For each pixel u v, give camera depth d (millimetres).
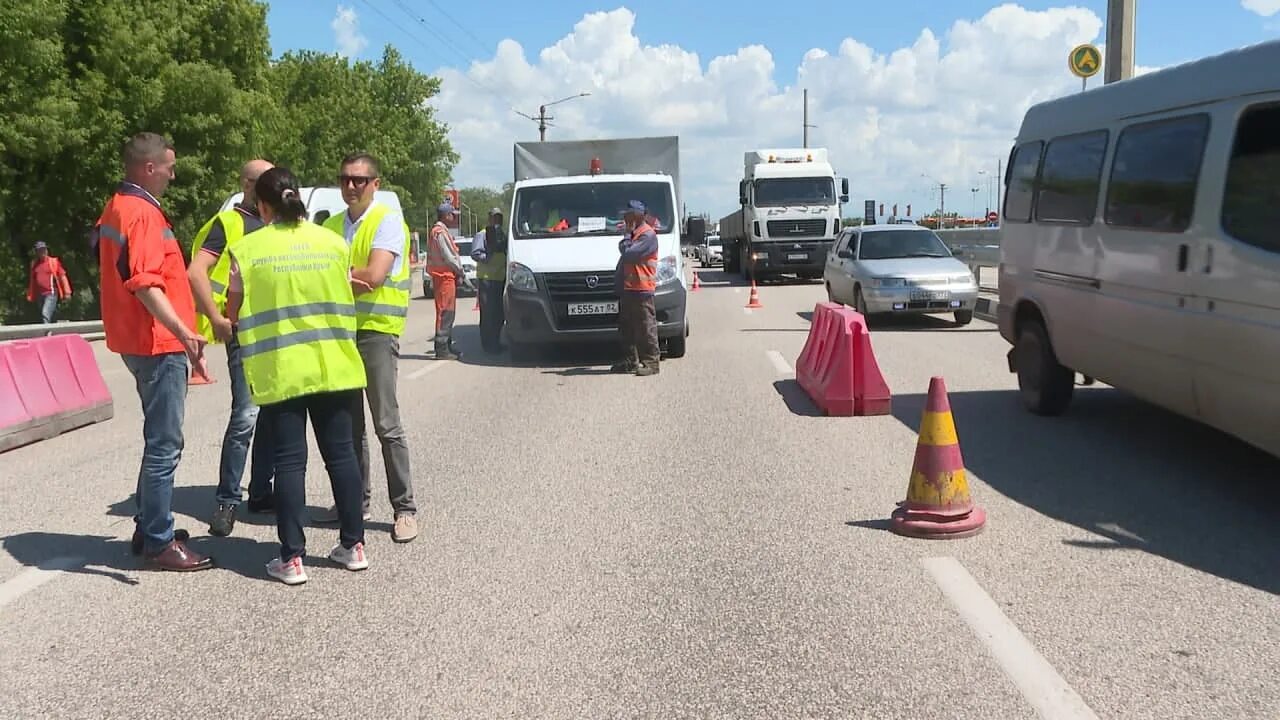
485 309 15430
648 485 7258
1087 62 16172
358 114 72062
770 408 10164
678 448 8461
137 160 5473
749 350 14961
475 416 10195
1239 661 4164
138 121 30953
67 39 29734
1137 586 5051
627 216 12578
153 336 5488
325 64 70625
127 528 6551
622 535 6082
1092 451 8008
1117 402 10109
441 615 4887
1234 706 3779
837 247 20078
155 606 5121
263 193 5293
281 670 4309
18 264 30781
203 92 31781
